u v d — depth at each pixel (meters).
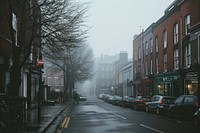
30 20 14.75
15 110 12.41
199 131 13.96
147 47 47.22
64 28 14.84
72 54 52.41
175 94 33.97
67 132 13.86
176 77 33.03
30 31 16.42
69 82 58.59
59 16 14.71
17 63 14.04
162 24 38.47
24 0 13.64
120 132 13.63
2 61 18.61
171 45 34.81
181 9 31.66
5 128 10.82
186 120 19.78
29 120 17.72
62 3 15.85
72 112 27.78
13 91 13.86
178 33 32.72
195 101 19.83
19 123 13.34
